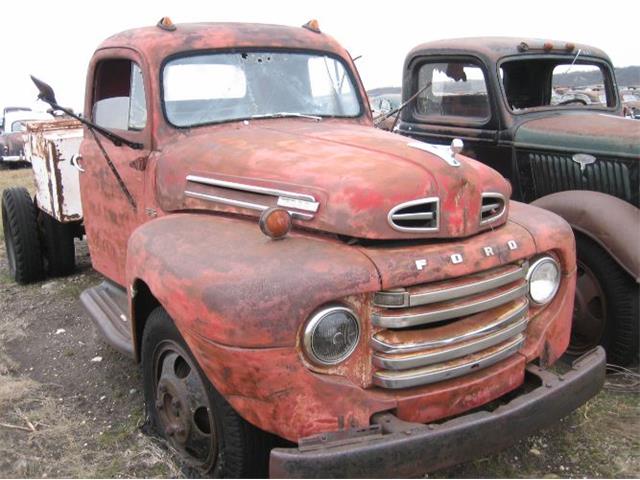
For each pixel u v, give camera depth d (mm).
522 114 4895
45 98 3264
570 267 3082
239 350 2305
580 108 5277
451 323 2639
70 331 4742
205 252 2600
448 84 5242
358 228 2500
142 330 3244
